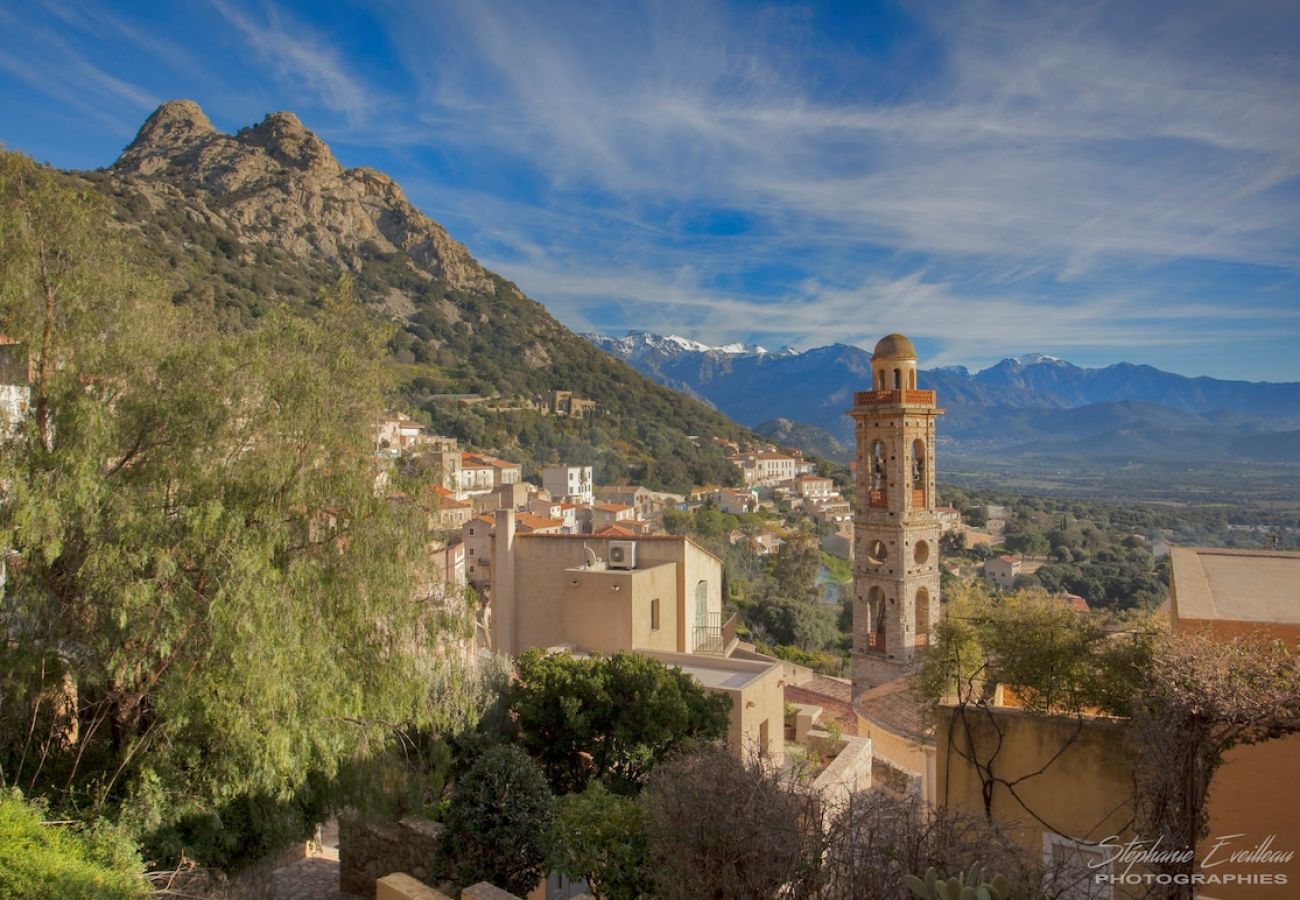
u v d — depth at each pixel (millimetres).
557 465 142750
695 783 10273
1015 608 14414
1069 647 13164
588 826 13109
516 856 13297
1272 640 10867
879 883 8766
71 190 14031
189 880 12922
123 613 12180
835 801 12992
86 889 10695
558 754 18172
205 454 13617
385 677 15383
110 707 14289
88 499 12461
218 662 12906
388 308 199375
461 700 17312
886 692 26578
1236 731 9680
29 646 12891
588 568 27578
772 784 10406
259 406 14188
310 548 14742
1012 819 12031
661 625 28344
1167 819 9828
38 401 13211
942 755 12562
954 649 14789
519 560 29297
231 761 13484
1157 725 10109
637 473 160875
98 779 13891
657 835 10523
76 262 13641
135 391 13852
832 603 89812
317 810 15633
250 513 13727
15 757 13688
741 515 132250
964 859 8781
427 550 16172
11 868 10430
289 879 17422
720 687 21312
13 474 12164
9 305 12961
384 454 16266
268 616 12977
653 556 29641
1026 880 8766
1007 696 17922
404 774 16328
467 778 14016
